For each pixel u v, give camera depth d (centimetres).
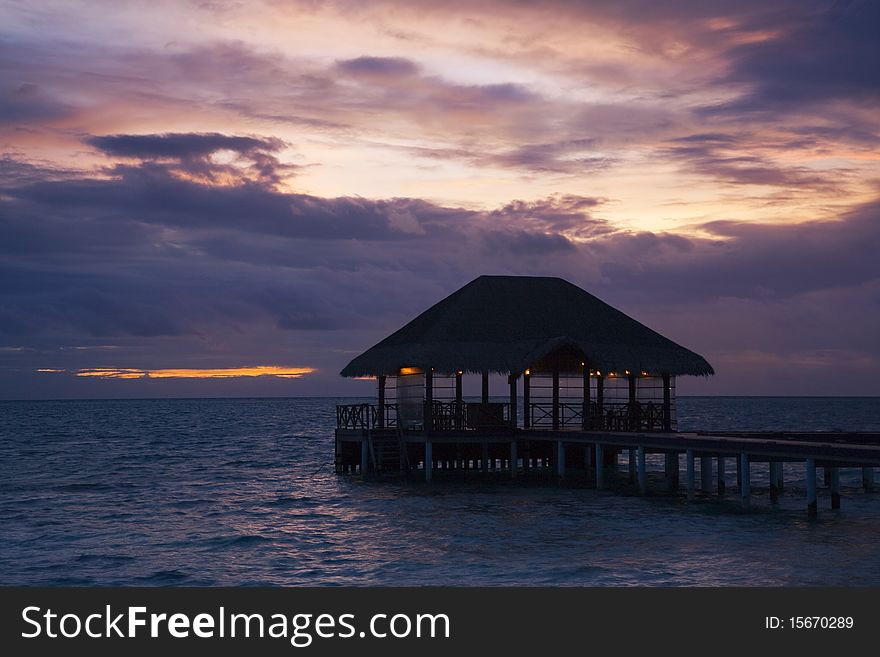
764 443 3064
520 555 2600
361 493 4162
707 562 2442
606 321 4691
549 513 3369
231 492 4441
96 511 3759
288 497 4156
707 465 3866
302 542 2944
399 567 2517
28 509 3838
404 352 4400
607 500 3703
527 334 4488
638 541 2752
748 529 2916
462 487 4197
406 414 4709
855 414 18900
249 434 10769
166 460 6656
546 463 4919
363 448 4619
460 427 4381
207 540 3009
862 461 2605
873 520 3088
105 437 10175
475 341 4406
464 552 2670
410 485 4319
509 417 4494
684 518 3172
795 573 2309
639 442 3634
